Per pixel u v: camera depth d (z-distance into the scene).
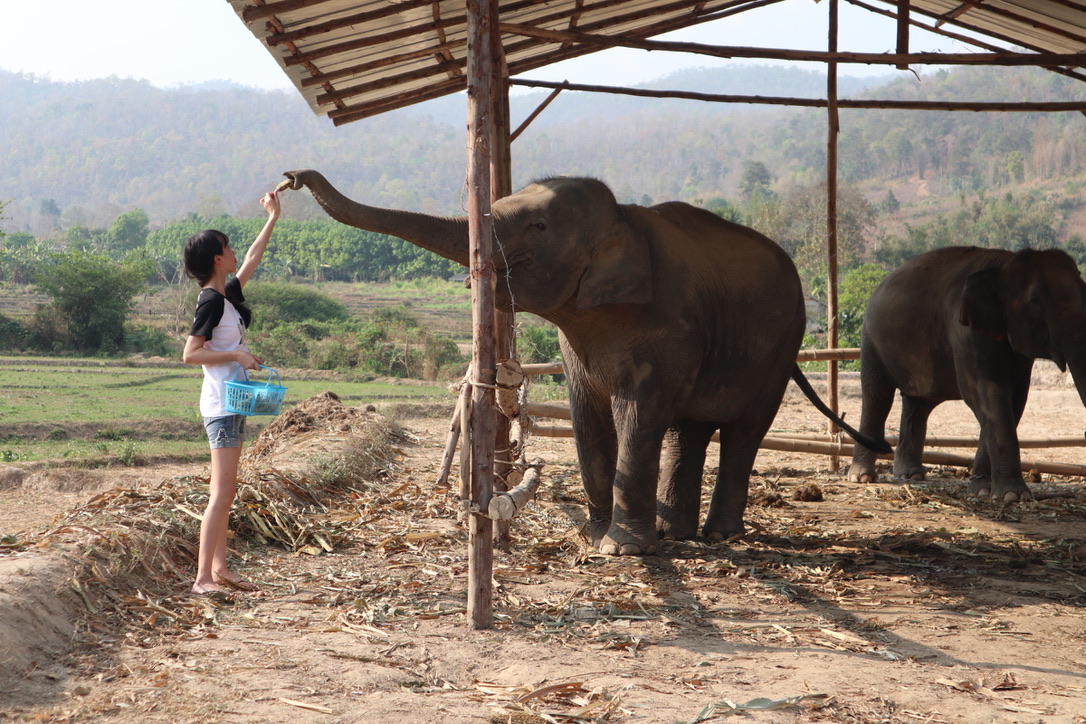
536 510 7.47
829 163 9.57
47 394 28.62
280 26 5.84
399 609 4.60
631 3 7.71
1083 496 8.53
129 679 3.55
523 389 5.66
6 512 8.43
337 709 3.26
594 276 5.40
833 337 9.98
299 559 5.66
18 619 3.76
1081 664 4.04
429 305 95.25
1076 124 183.38
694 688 3.62
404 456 10.86
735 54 6.34
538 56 8.44
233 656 3.83
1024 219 129.00
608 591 5.04
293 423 11.34
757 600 5.01
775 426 14.27
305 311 65.19
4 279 89.62
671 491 6.72
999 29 8.81
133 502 5.87
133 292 54.81
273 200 4.75
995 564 5.98
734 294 6.35
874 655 4.10
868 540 6.66
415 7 6.02
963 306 8.03
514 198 5.30
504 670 3.81
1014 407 8.85
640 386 5.72
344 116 8.59
